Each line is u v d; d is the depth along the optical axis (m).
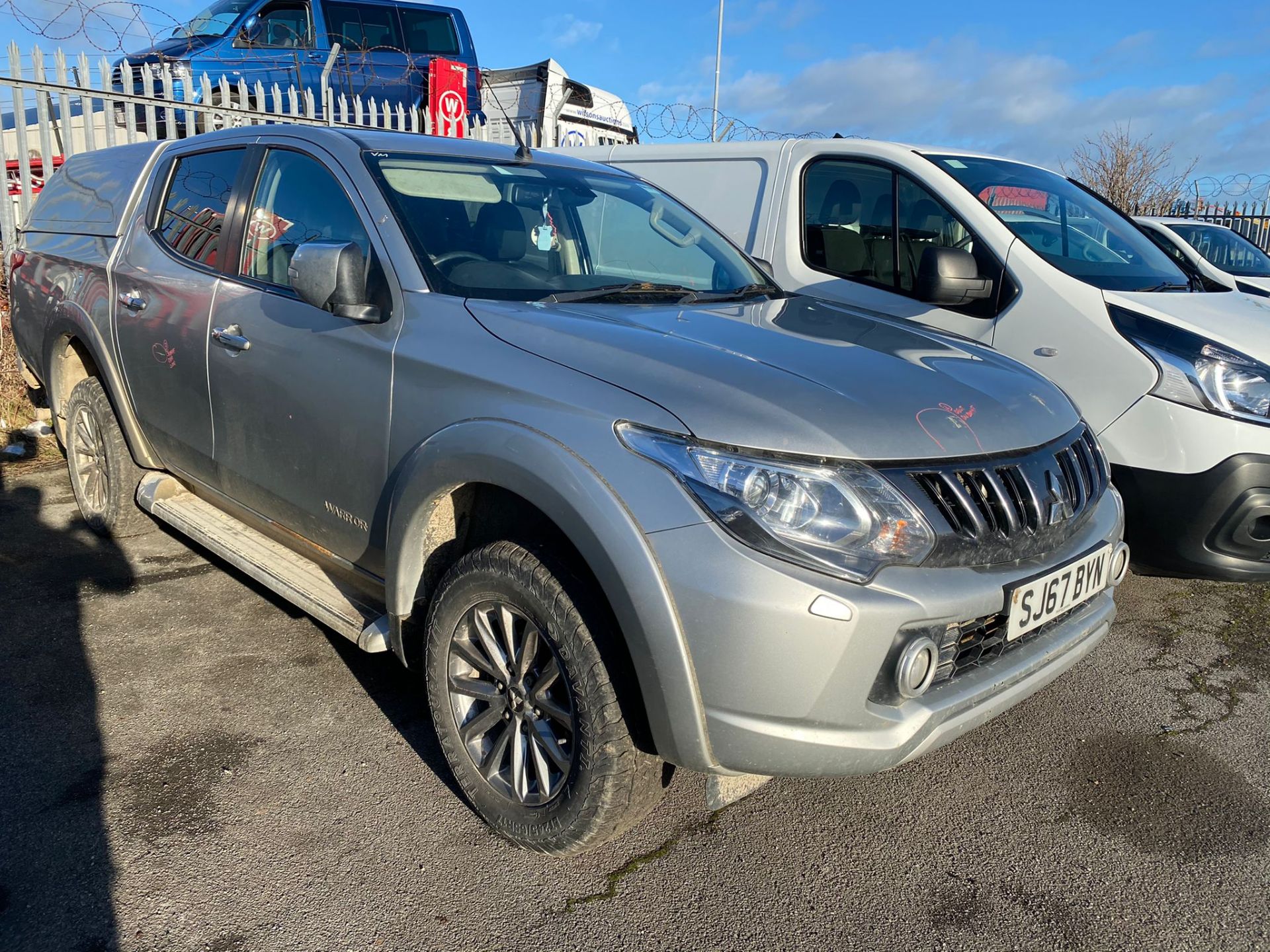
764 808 2.77
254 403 3.18
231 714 3.10
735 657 1.97
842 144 5.09
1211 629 4.05
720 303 3.08
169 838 2.48
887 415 2.19
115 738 2.93
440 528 2.64
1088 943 2.25
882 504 2.04
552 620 2.23
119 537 4.55
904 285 4.70
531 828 2.38
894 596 2.00
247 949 2.13
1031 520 2.30
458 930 2.22
